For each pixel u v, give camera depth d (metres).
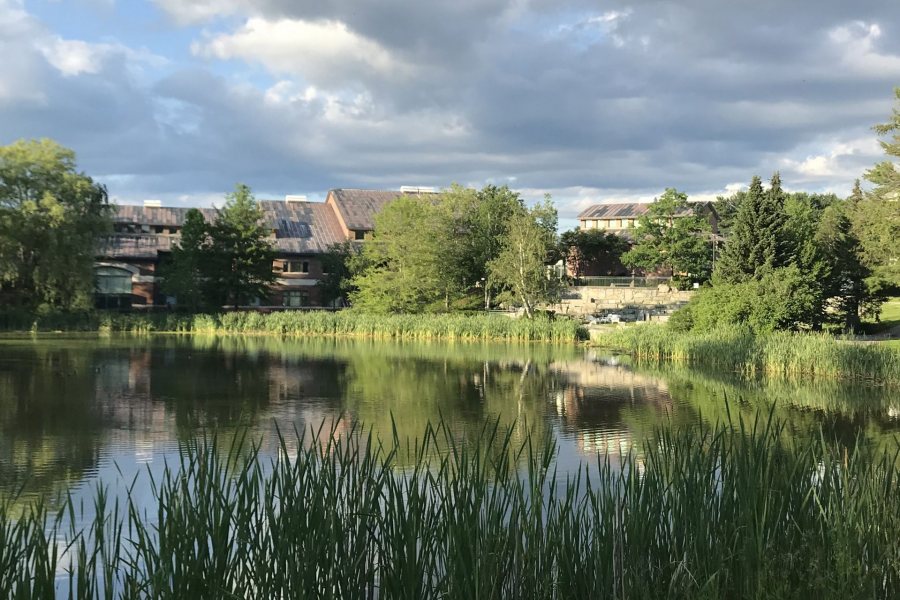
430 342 47.69
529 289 53.38
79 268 51.56
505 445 6.51
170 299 66.19
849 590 5.69
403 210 59.94
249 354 38.41
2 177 50.09
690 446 7.25
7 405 22.09
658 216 69.88
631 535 6.16
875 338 38.41
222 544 5.74
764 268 41.16
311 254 71.56
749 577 5.70
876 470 7.41
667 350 36.88
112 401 22.98
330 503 6.05
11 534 5.76
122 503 11.41
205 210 75.38
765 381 28.39
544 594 5.95
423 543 6.00
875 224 38.38
